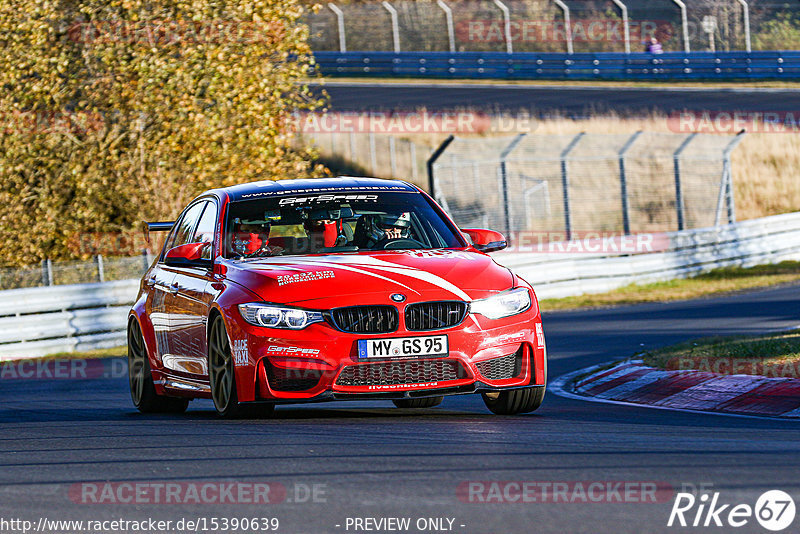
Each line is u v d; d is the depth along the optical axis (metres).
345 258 25.66
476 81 153.25
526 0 164.62
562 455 18.91
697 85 145.50
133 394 32.03
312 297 24.00
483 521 14.47
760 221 87.81
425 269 25.02
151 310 30.55
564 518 14.55
